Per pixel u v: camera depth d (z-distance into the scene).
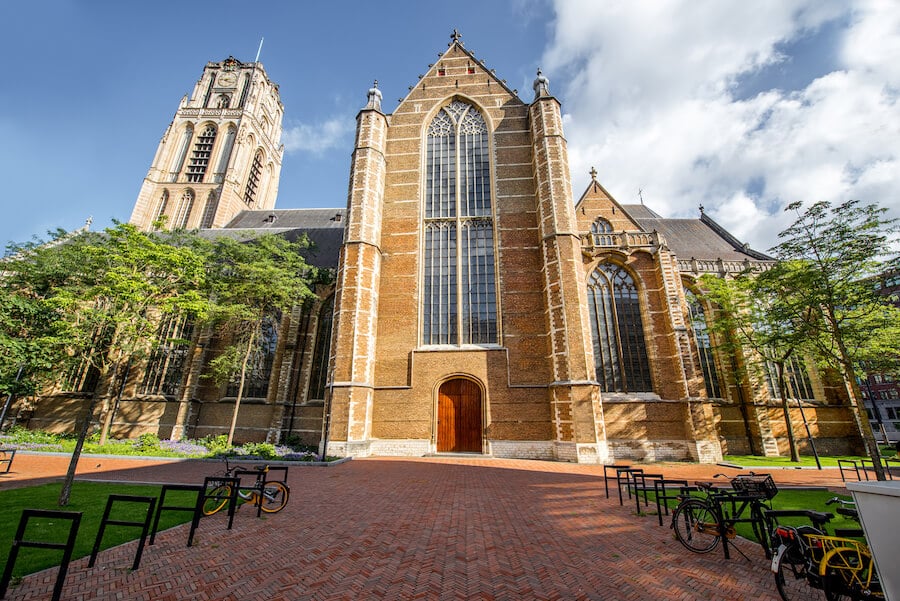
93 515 9.05
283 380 28.70
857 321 17.86
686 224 38.31
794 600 5.47
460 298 24.64
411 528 8.40
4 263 27.61
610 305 26.94
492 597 5.41
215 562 6.51
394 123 29.02
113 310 21.27
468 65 30.31
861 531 5.49
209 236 39.91
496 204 26.36
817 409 27.97
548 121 25.94
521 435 21.78
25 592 5.27
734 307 25.19
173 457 18.97
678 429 23.64
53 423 30.31
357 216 24.89
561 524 8.79
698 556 7.02
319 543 7.46
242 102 54.16
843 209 16.39
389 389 23.22
